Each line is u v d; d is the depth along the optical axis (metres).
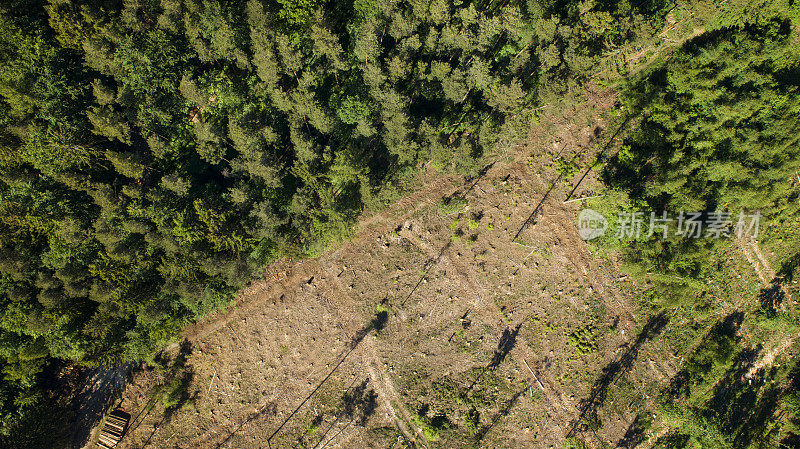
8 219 41.06
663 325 49.81
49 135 40.94
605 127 49.12
